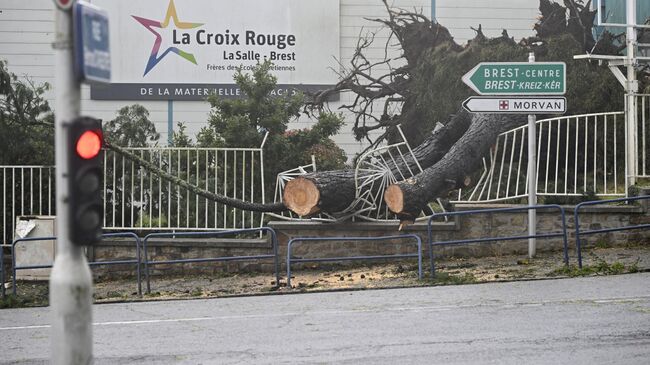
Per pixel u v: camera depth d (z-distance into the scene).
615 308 11.23
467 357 8.99
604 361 8.65
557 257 15.27
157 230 16.14
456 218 15.81
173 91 24.61
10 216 16.53
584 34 20.84
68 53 7.26
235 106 18.67
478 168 16.89
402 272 14.86
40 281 15.87
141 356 9.64
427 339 9.91
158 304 13.35
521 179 17.25
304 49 24.69
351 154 24.22
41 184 16.31
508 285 13.34
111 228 16.03
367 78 24.08
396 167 16.55
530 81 14.78
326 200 15.30
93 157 7.27
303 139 18.97
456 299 12.43
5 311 13.53
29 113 17.64
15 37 24.38
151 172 16.03
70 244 7.23
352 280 14.48
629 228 14.99
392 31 23.14
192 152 16.39
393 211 15.41
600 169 17.02
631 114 16.14
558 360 8.74
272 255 14.77
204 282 15.13
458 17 24.98
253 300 13.34
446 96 20.48
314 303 12.73
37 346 10.54
